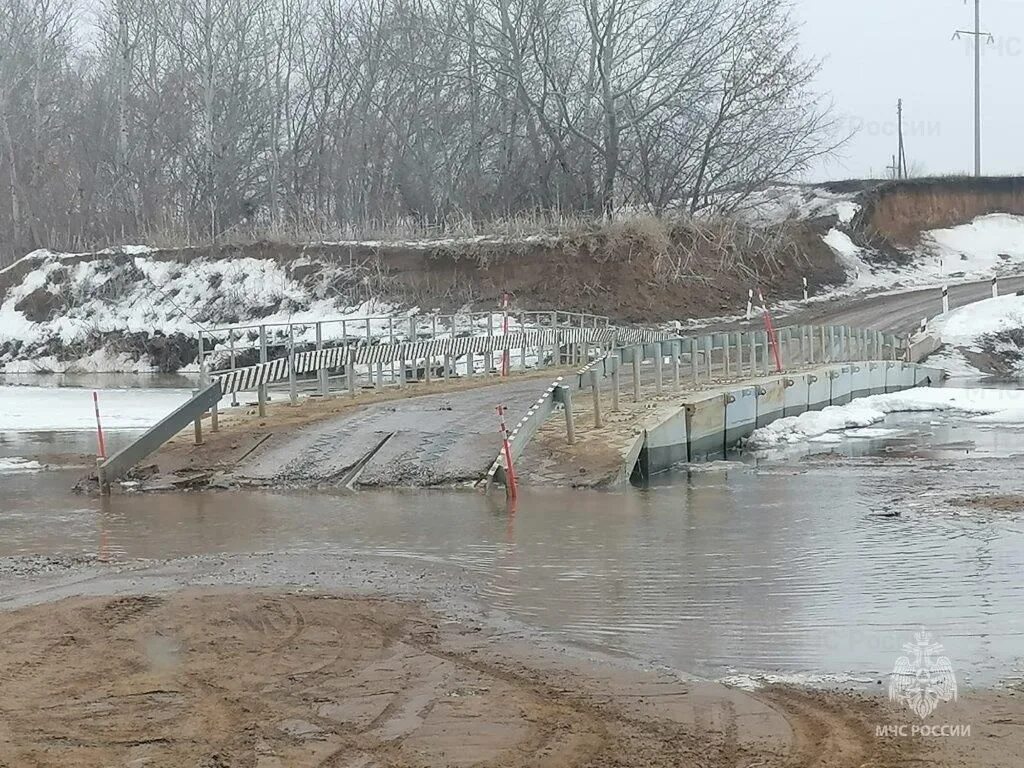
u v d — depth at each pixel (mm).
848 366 29703
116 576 11797
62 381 46719
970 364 40062
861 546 12742
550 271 50312
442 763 6602
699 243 53031
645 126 53031
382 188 61125
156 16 62969
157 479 18188
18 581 11617
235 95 62969
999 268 60906
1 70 63656
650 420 19688
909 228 64875
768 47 51344
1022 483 17406
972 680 8055
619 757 6660
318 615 9984
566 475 17750
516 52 52500
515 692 7887
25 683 8141
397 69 59844
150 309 54875
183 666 8523
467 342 28922
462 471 17891
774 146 53000
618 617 9883
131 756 6754
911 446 22812
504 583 11203
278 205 63312
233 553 12906
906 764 6500
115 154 65312
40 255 60000
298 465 18547
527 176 57281
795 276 55500
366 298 51094
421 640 9211
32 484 18750
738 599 10453
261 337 24203
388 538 13617
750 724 7203
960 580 11023
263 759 6684
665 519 14688
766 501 16125
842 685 7984
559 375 29484
